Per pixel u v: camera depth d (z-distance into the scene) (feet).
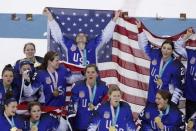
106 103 62.34
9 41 78.38
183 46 70.95
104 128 61.52
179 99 69.77
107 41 72.38
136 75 72.08
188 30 70.90
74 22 73.00
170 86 68.85
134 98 72.28
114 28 72.38
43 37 78.28
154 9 77.46
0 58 78.07
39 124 62.75
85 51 71.67
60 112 65.77
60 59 72.18
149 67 71.46
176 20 76.89
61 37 72.38
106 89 65.51
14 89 65.36
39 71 66.08
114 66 72.28
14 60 78.07
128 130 61.05
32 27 78.33
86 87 65.05
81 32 73.15
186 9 77.15
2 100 63.52
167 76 68.90
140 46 71.77
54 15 72.90
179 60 69.72
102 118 61.67
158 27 77.10
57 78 66.44
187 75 71.26
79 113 64.95
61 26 72.90
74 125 65.62
